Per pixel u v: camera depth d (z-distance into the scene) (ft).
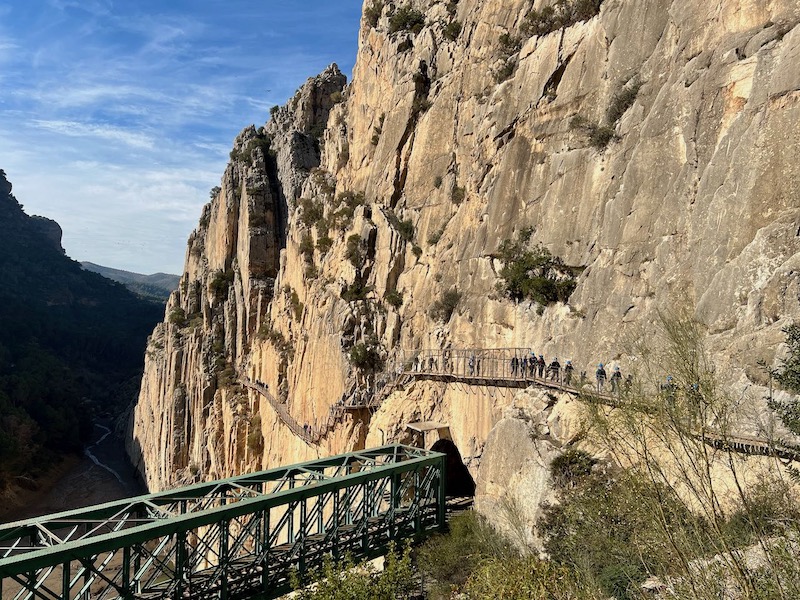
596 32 117.29
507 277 119.75
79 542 63.72
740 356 63.72
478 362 122.93
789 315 62.13
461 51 164.04
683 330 48.32
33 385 396.37
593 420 46.03
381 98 200.54
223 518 74.79
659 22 103.30
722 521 41.39
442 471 102.63
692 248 80.89
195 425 302.66
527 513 78.84
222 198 340.59
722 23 88.74
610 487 53.01
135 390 565.12
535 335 110.52
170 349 348.18
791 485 44.78
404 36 193.57
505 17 147.02
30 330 560.20
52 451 373.40
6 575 59.00
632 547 42.88
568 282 106.93
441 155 162.30
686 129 88.58
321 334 183.83
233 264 328.29
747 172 74.02
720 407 46.73
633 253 92.43
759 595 31.71
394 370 150.92
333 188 231.09
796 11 78.13
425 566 85.81
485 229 132.77
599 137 107.76
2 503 280.10
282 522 82.02
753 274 68.18
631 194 96.02
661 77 99.30
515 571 56.85
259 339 256.93
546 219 117.08
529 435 86.07
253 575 78.02
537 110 125.49
